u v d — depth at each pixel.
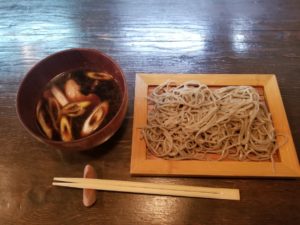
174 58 0.36
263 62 0.35
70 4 0.43
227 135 0.28
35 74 0.28
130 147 0.29
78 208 0.26
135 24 0.40
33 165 0.28
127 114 0.31
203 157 0.28
